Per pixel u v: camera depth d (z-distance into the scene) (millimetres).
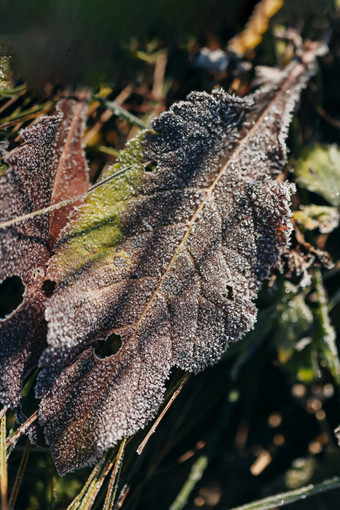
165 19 288
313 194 294
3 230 241
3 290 282
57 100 272
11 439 241
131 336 246
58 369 241
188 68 305
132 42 290
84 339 244
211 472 309
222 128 260
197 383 297
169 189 253
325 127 312
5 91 268
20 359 242
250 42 298
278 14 297
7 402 241
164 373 246
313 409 311
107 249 248
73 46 272
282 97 276
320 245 295
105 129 290
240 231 253
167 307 248
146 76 299
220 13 296
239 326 249
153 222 251
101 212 249
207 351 248
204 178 255
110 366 245
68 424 242
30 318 244
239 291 250
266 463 309
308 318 284
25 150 247
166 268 249
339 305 306
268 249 252
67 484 263
